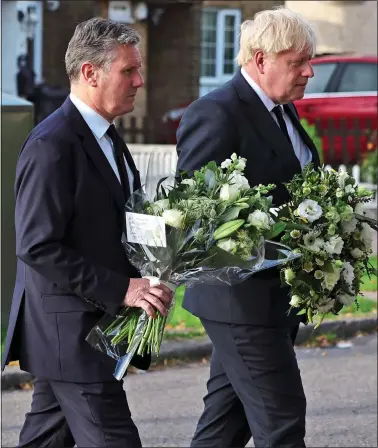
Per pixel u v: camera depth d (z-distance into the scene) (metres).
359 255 4.84
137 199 4.43
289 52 4.93
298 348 9.96
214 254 4.39
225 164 4.64
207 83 30.98
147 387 8.52
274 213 4.71
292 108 5.28
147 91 30.19
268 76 4.98
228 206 4.41
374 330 10.48
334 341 10.16
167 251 4.34
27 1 26.42
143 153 15.80
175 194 4.41
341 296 4.82
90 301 4.38
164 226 4.30
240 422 5.48
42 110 25.78
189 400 8.19
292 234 4.57
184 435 7.32
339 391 8.48
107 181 4.41
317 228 4.67
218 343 5.08
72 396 4.46
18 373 8.36
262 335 4.97
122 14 28.81
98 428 4.41
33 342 4.48
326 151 18.69
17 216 4.31
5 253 8.98
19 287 4.58
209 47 30.98
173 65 30.31
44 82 26.97
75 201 4.34
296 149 5.24
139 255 4.41
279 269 4.88
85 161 4.37
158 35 30.31
